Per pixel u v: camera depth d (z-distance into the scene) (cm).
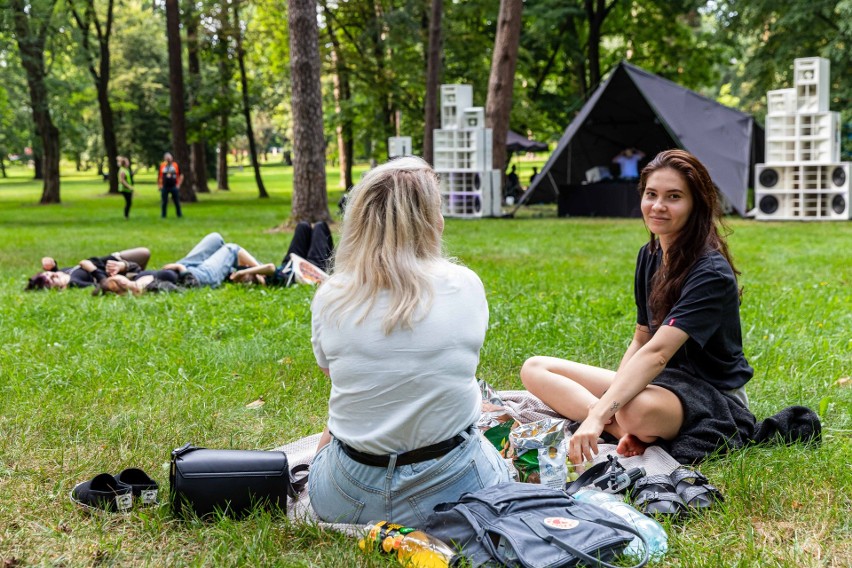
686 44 3391
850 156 2705
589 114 2197
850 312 737
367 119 3416
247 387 525
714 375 391
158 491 346
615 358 589
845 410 454
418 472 291
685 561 282
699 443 375
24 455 403
